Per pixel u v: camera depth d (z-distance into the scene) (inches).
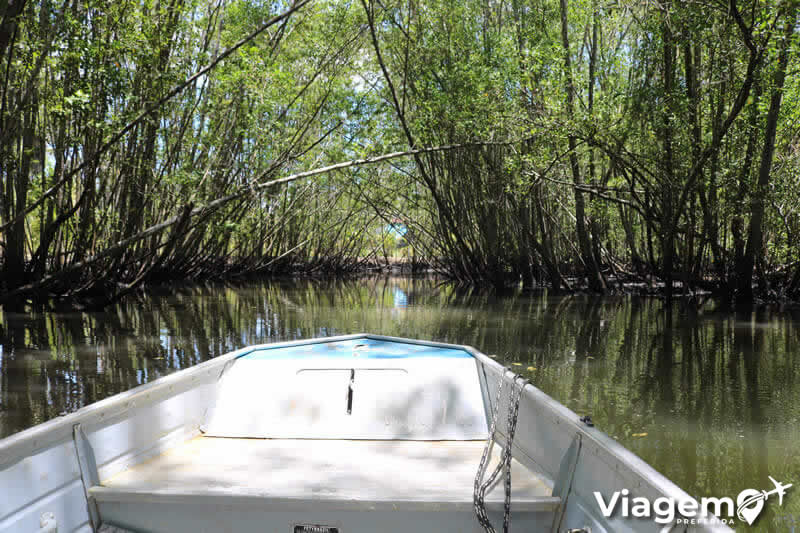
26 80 507.2
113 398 132.6
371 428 167.2
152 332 507.5
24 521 103.2
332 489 127.3
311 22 850.1
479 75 735.7
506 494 115.8
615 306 757.9
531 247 1108.5
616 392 307.7
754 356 409.1
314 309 724.0
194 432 167.5
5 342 450.0
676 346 447.8
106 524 122.4
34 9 475.8
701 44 656.4
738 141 697.6
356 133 737.6
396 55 903.1
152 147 686.5
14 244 681.6
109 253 553.3
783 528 160.7
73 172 502.3
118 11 509.4
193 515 119.1
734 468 203.2
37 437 106.0
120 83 497.4
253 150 757.3
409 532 117.1
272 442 162.2
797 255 743.7
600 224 1116.5
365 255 2208.4
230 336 487.5
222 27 754.8
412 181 1323.8
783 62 574.2
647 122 686.5
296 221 1649.9
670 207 765.9
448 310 714.2
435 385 175.5
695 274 876.0
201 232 1080.8
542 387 317.7
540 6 861.2
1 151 494.3
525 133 692.1
